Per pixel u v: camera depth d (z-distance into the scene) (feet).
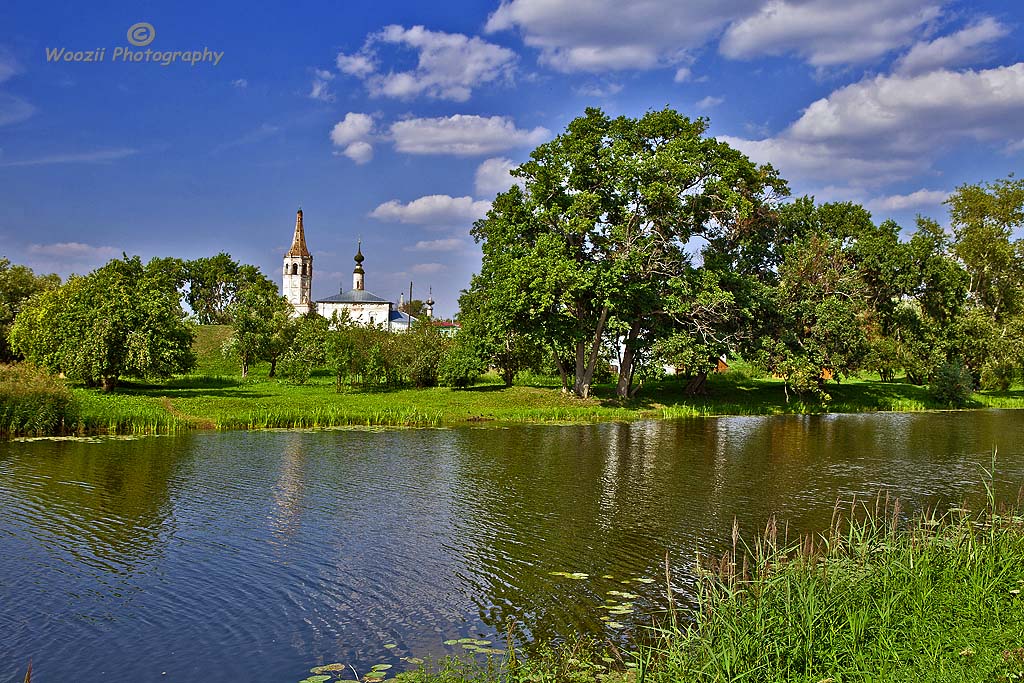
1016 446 97.71
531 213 139.54
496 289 144.15
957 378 162.09
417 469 76.38
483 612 38.24
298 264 374.22
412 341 167.43
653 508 60.03
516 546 49.37
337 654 33.40
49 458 78.64
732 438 105.81
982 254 190.08
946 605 32.24
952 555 37.58
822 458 86.63
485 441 98.22
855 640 29.22
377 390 159.84
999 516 45.11
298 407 124.77
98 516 55.57
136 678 31.09
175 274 378.73
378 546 49.16
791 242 169.99
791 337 152.56
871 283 165.78
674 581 42.73
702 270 146.92
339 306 359.05
